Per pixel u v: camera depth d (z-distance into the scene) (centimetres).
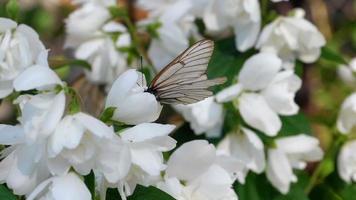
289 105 45
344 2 85
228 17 49
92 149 31
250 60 44
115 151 31
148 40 54
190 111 46
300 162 47
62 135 31
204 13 50
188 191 36
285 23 48
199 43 32
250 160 46
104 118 32
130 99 32
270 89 45
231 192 36
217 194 36
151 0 53
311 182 50
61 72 48
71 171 32
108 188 34
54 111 31
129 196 34
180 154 35
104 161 31
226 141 46
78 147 31
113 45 51
